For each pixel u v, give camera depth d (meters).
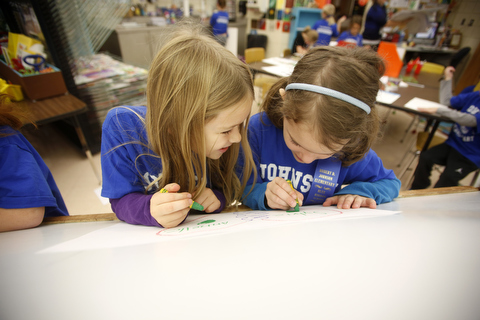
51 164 2.22
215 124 0.49
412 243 0.27
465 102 1.78
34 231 0.48
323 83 0.48
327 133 0.48
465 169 1.72
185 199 0.49
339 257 0.24
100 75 2.21
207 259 0.25
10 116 0.55
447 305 0.19
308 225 0.35
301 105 0.50
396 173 2.34
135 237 0.35
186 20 0.57
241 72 0.50
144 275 0.22
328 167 0.69
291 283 0.20
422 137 2.11
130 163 0.60
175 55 0.47
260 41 4.96
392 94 2.07
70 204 1.80
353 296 0.19
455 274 0.22
